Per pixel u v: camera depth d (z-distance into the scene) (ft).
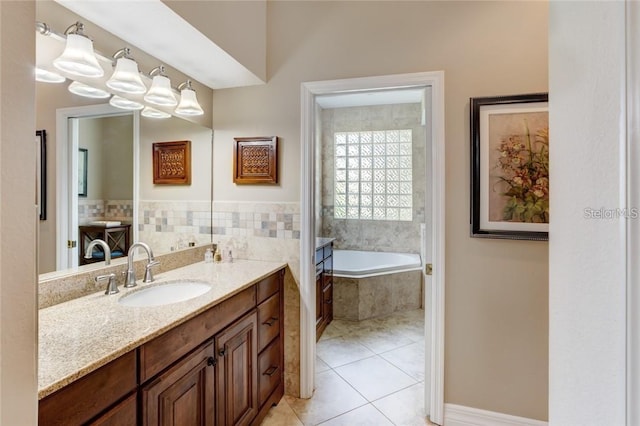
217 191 7.68
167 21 4.86
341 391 7.37
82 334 3.52
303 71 7.01
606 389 1.64
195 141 7.22
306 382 7.14
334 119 14.96
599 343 1.71
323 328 10.46
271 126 7.25
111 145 5.49
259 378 6.11
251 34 6.64
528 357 5.95
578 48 1.95
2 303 1.45
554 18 2.32
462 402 6.25
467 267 6.18
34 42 1.59
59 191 4.67
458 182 6.17
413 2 6.35
